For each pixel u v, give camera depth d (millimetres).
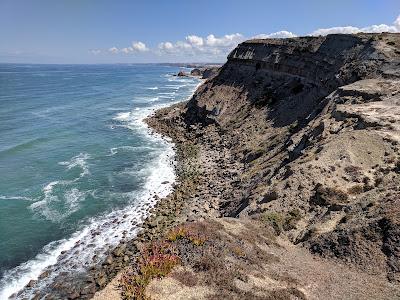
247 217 32969
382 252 24312
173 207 45406
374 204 28734
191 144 74188
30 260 35938
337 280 22734
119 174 58219
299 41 83938
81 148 72250
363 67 56688
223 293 18359
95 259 35469
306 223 31062
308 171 35062
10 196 49656
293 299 19312
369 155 35156
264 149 56250
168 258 20578
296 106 67250
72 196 50000
